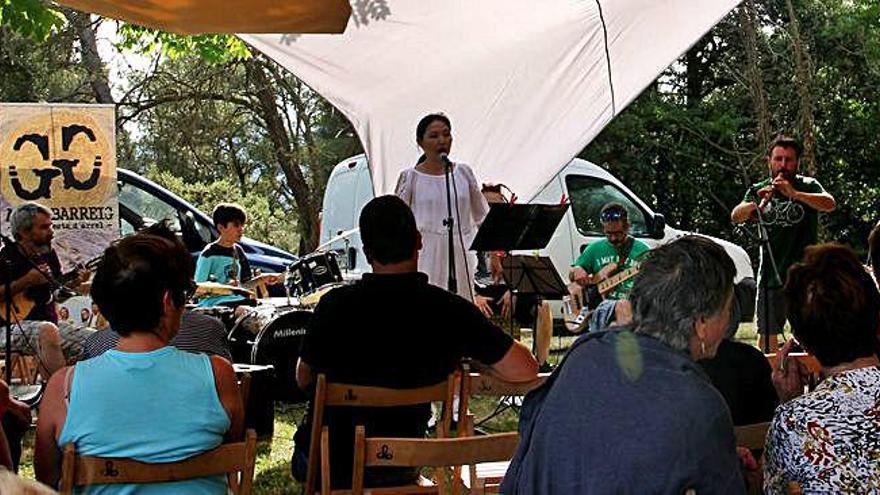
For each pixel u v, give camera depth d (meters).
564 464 2.39
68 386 2.73
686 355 2.44
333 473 3.53
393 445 2.97
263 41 5.77
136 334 2.74
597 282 8.04
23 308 6.54
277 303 7.96
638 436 2.32
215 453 2.69
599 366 2.45
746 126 19.23
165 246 2.78
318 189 18.80
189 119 19.12
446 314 3.58
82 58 18.84
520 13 5.62
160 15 4.62
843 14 18.66
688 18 5.59
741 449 2.93
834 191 19.00
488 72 5.93
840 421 2.51
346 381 3.56
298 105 18.81
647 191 19.48
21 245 6.61
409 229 3.58
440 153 5.96
